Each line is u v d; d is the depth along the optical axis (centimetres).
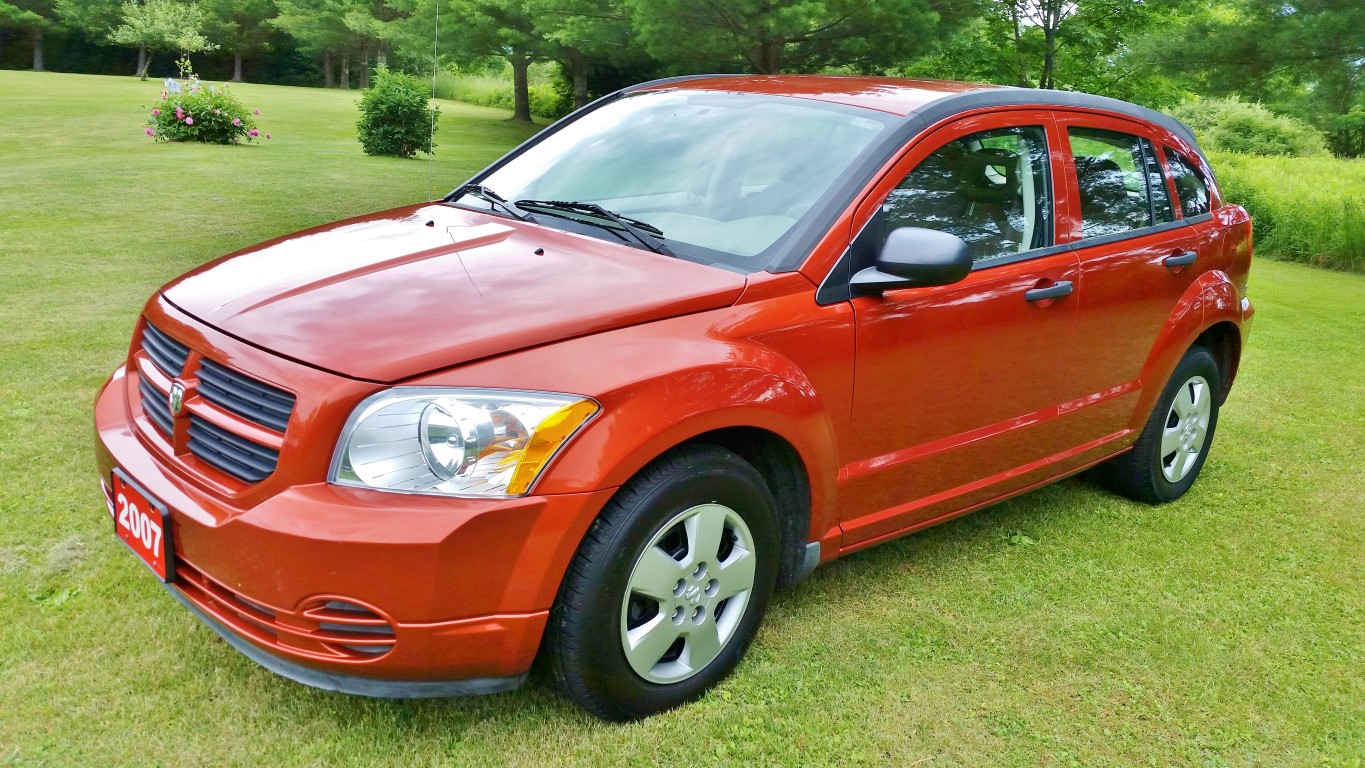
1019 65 2006
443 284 255
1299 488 471
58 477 374
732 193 307
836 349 279
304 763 235
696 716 262
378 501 212
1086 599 345
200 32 6128
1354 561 392
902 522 321
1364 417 597
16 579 303
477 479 216
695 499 248
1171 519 424
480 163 1845
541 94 4297
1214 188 441
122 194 1097
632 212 313
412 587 211
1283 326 898
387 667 218
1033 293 332
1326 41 1460
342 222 334
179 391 240
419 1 3186
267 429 224
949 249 271
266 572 214
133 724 243
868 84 357
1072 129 366
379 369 217
